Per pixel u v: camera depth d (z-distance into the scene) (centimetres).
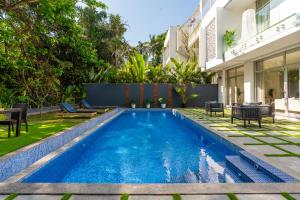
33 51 1263
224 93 2016
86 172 487
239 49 1360
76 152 642
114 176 461
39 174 441
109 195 289
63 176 469
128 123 1259
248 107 877
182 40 2938
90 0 1027
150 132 987
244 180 408
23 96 1534
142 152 648
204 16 2070
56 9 1012
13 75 1560
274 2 1102
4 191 300
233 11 1630
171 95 2170
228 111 1612
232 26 1631
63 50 1955
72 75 2158
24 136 661
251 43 1224
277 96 1270
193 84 2133
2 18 980
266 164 414
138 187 312
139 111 1919
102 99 2134
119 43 3011
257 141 612
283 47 1161
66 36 1398
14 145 539
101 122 1115
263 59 1416
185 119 1292
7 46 1140
